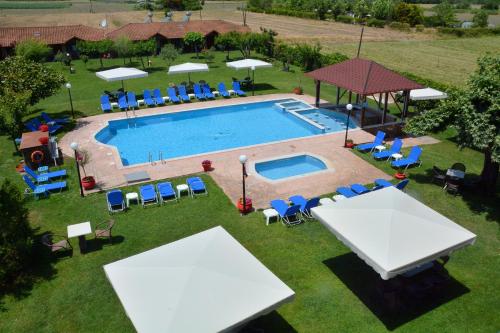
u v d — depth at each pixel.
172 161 19.69
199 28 52.28
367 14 90.50
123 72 28.56
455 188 16.00
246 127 25.88
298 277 11.72
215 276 8.48
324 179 17.66
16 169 18.91
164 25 51.56
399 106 28.39
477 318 10.27
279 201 14.89
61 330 10.00
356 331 9.90
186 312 7.74
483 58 15.09
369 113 26.20
